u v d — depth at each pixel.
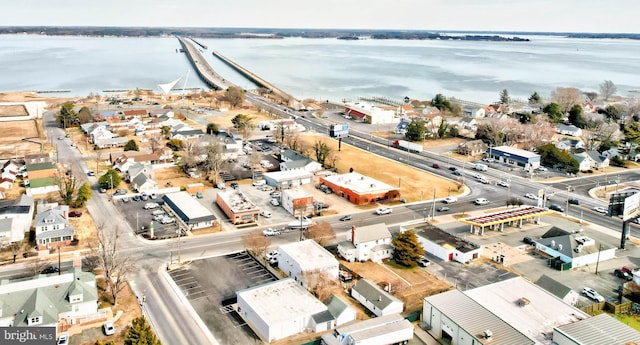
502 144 180.25
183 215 107.81
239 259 92.38
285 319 69.81
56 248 94.44
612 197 101.12
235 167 150.12
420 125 190.25
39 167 132.12
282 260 88.81
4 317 67.88
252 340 68.88
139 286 81.50
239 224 108.69
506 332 65.94
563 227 111.06
